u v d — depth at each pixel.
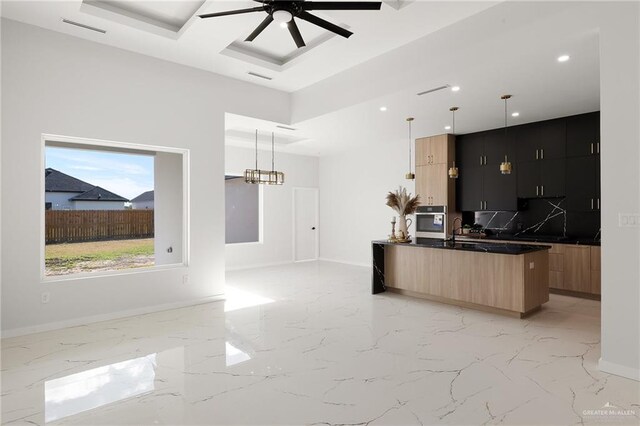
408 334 3.66
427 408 2.29
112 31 3.90
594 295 5.06
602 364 2.80
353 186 8.80
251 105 5.48
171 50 4.37
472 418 2.18
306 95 5.64
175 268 4.73
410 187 7.55
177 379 2.71
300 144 7.93
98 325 3.99
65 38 3.94
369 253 8.44
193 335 3.67
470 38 3.61
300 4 2.74
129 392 2.52
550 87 4.21
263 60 4.87
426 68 4.00
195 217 4.92
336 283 6.39
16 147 3.66
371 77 4.63
